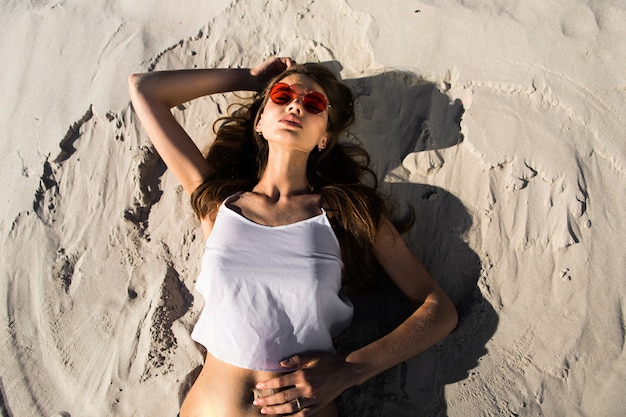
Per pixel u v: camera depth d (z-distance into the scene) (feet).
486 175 7.86
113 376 7.73
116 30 9.66
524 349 7.23
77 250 8.59
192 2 9.60
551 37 8.11
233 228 6.81
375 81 8.54
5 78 9.89
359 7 8.80
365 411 7.40
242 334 6.43
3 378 8.03
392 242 7.30
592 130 7.70
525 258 7.54
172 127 7.55
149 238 8.48
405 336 6.75
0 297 8.50
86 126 9.18
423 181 8.13
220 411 6.42
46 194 8.98
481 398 7.11
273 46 9.05
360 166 8.09
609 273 7.27
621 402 6.83
